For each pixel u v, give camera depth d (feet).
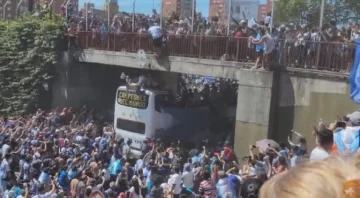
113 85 102.22
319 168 3.76
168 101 76.23
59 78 96.53
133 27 86.74
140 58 80.79
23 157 57.62
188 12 93.15
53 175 53.57
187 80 113.50
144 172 54.85
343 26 71.20
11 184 50.85
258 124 59.98
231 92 86.33
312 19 123.34
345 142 16.70
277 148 48.57
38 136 70.28
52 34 95.30
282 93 59.57
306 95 57.52
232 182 36.91
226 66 67.77
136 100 75.56
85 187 44.45
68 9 103.71
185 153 71.00
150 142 70.28
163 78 100.94
